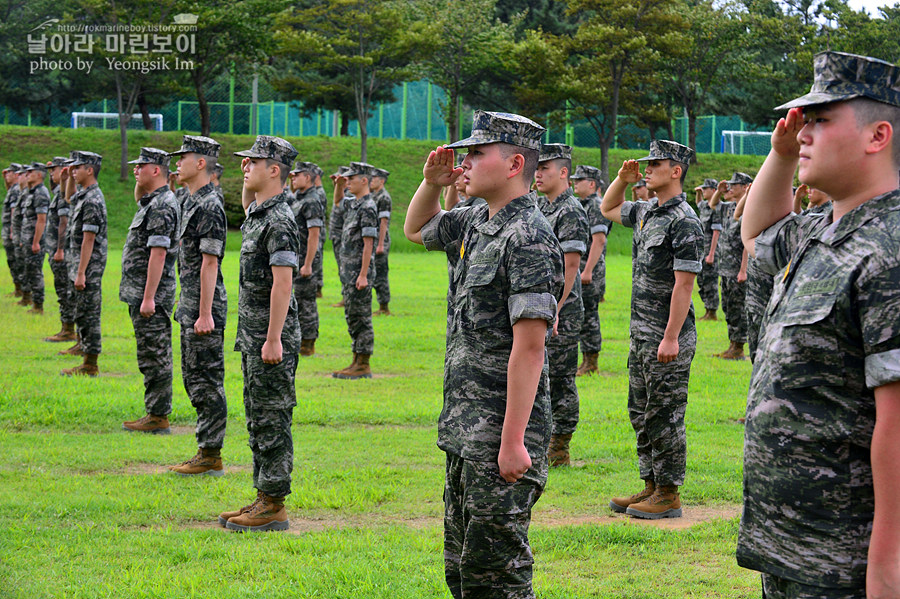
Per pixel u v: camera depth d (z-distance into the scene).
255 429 5.75
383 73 37.75
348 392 10.29
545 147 7.20
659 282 6.04
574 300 7.33
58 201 14.04
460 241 3.95
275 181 5.77
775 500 2.78
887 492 2.50
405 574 4.89
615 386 10.79
